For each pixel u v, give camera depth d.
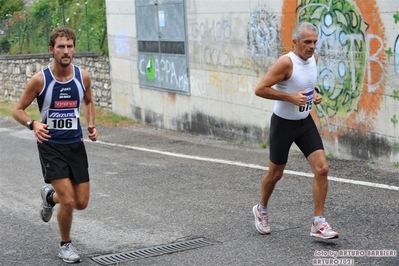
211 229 9.02
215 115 17.89
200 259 7.75
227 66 17.09
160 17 19.78
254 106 16.30
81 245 8.61
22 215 10.35
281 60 7.89
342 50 13.48
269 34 15.41
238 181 12.12
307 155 8.15
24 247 8.63
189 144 17.30
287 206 10.02
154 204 10.65
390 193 10.43
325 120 14.19
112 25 22.94
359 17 12.92
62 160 7.65
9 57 30.36
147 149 16.75
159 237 8.79
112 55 23.23
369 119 12.98
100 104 24.55
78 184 7.82
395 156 12.47
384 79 12.49
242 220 9.38
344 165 12.98
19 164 15.12
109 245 8.55
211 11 17.38
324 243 8.08
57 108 7.60
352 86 13.34
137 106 21.97
